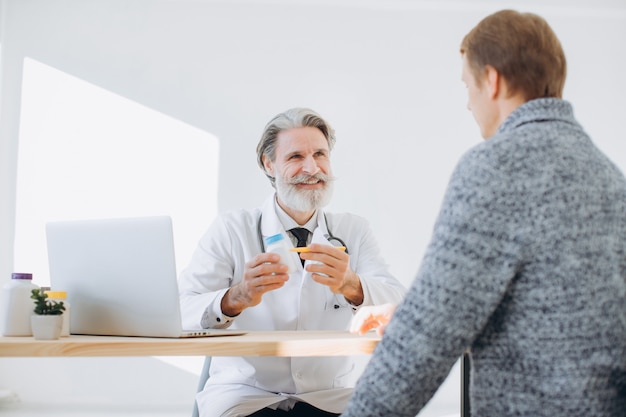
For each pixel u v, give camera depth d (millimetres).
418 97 4000
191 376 3822
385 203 3945
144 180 3885
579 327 896
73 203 3848
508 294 926
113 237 1384
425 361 910
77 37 3914
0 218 3814
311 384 1734
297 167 1856
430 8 4039
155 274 1344
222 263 1867
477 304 902
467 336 912
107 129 3889
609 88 4090
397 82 4004
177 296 1339
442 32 4035
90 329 1439
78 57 3906
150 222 1339
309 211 1897
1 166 3834
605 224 935
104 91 3902
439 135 3992
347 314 1866
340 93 3982
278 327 1809
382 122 3984
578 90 4086
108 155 3879
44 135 3861
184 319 1674
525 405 913
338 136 3965
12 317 1393
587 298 900
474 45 1063
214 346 1214
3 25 3883
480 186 914
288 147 1867
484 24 1064
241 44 3969
